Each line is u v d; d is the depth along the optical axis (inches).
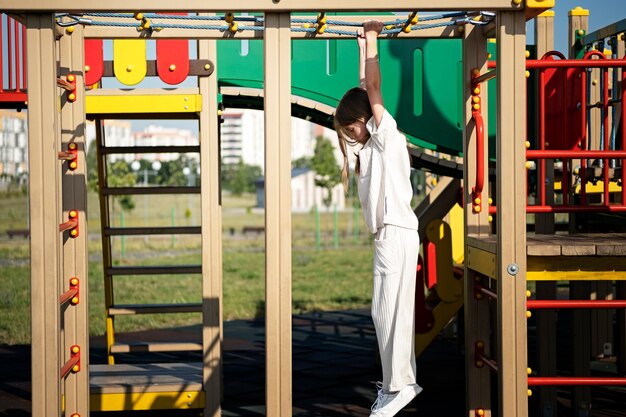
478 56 169.9
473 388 166.2
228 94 231.9
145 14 163.9
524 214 139.3
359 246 853.2
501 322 139.3
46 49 130.7
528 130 245.6
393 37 168.4
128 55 198.7
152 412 220.8
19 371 267.3
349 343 317.4
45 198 130.6
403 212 144.2
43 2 128.6
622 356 264.7
